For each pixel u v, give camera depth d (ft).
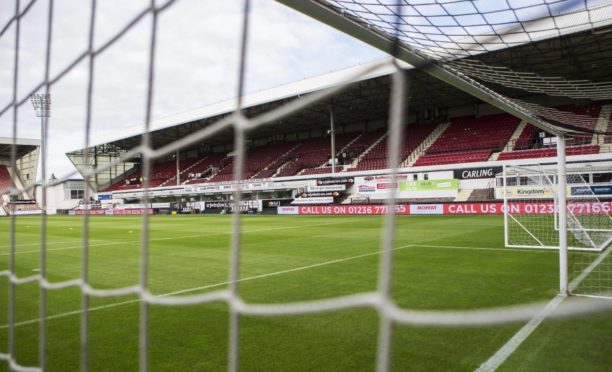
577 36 34.91
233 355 4.68
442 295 15.16
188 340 10.94
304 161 107.24
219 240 37.19
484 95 10.50
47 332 11.94
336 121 111.45
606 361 9.03
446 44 9.04
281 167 108.88
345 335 11.02
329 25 7.18
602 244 27.71
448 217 60.18
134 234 45.32
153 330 11.80
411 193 79.46
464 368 8.87
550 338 10.37
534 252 25.22
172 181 133.49
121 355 10.09
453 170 75.87
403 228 43.86
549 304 13.55
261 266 22.54
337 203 87.86
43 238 7.31
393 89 3.40
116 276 20.79
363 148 100.83
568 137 22.62
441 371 8.73
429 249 27.48
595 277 17.89
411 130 101.30
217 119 102.89
